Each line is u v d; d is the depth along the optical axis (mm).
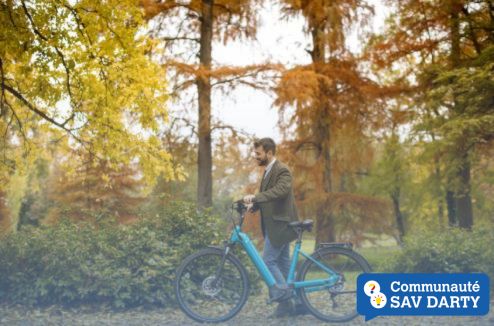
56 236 7016
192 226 7629
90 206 22562
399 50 18094
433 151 16969
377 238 18641
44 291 6562
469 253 7934
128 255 6895
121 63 9914
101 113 10234
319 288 5535
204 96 14812
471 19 17938
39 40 9227
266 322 5488
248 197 5469
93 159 11172
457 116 16578
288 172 5582
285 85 14180
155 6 14898
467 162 17422
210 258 7133
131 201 22922
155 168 10562
